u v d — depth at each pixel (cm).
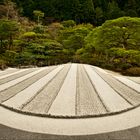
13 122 457
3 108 554
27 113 510
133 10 5156
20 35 2767
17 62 2025
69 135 399
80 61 2380
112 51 1694
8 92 716
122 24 1680
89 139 383
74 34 2853
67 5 5316
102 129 432
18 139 373
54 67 1689
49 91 745
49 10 5116
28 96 667
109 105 600
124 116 523
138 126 452
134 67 1695
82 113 520
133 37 1641
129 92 803
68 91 755
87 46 2117
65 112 525
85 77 1123
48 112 520
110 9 5609
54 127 439
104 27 1722
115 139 384
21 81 941
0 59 1983
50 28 3859
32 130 417
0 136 382
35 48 2348
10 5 4500
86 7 5319
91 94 725
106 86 891
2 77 1057
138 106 623
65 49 2667
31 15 4878
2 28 2423
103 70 1652
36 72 1306
